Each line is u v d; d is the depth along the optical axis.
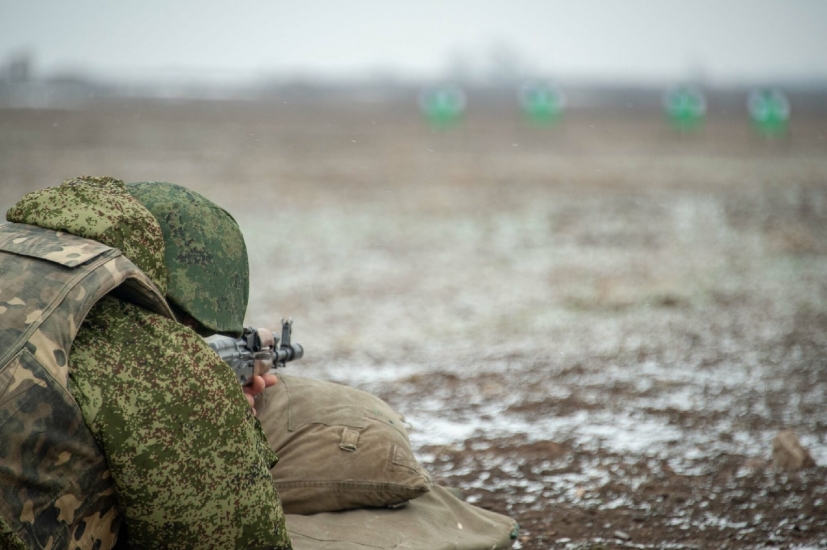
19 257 2.66
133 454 2.63
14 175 22.73
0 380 2.44
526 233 17.81
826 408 6.97
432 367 8.63
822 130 59.22
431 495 4.14
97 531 2.72
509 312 11.15
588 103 120.44
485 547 3.79
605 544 4.48
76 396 2.57
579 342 9.59
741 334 9.77
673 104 58.72
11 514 2.46
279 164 30.17
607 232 17.89
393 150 39.38
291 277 13.18
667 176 29.17
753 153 39.62
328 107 92.44
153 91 127.62
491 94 160.12
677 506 4.99
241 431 2.86
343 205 21.14
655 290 12.26
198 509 2.76
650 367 8.48
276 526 2.96
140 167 26.56
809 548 4.38
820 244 16.11
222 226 3.41
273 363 3.81
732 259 14.70
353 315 10.95
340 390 4.23
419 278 13.31
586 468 5.68
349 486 3.86
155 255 2.97
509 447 6.13
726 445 6.09
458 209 21.08
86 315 2.68
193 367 2.78
